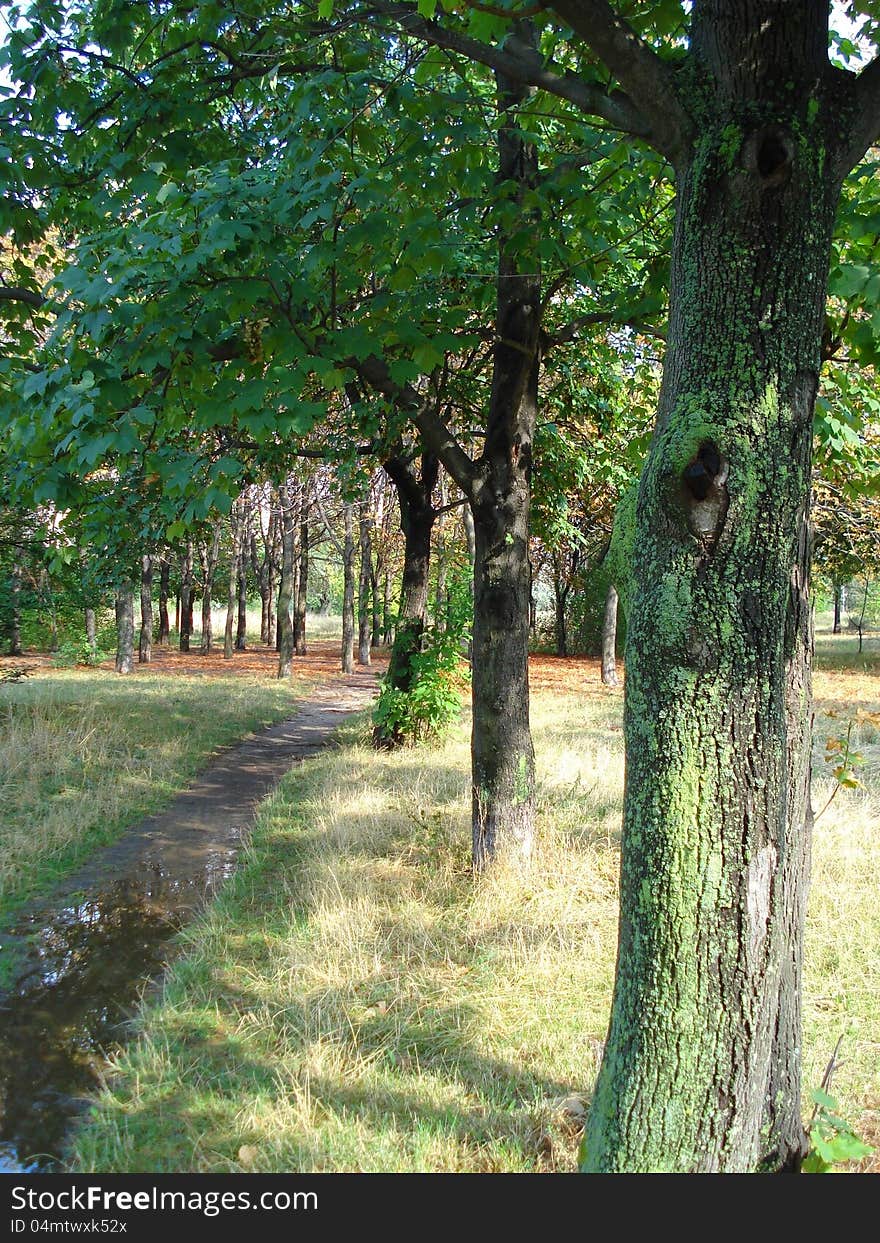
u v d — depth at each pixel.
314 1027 4.09
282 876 6.28
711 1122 2.28
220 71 4.93
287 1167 3.16
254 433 3.39
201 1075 3.79
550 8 2.40
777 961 2.29
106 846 7.30
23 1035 4.27
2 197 4.56
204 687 17.03
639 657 2.33
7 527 11.20
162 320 3.53
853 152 2.29
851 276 2.78
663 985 2.28
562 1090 3.60
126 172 4.29
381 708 10.89
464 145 4.09
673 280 2.40
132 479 7.00
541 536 11.94
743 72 2.20
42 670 20.22
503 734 5.83
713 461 2.18
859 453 5.57
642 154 4.54
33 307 5.07
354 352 3.64
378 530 26.11
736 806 2.21
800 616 2.47
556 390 9.46
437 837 6.61
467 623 11.09
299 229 3.95
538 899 5.36
